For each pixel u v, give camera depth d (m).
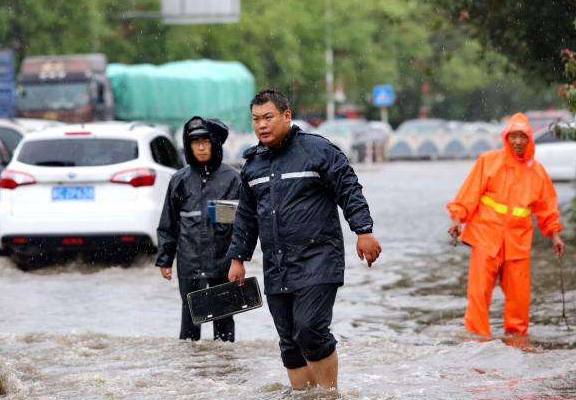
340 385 17.38
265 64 137.75
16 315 26.67
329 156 16.00
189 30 124.00
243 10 133.62
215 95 99.25
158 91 93.25
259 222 16.27
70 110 85.62
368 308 27.44
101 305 28.19
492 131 132.12
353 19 146.75
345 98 158.75
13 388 17.73
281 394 16.53
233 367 19.50
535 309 26.69
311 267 15.97
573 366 18.48
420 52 151.88
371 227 15.81
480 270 23.12
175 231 22.44
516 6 44.94
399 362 19.61
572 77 34.66
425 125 126.19
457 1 45.88
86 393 17.38
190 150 22.23
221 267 22.12
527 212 23.19
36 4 102.69
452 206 23.34
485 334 23.11
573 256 36.47
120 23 119.62
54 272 33.91
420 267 35.25
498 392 16.50
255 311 27.06
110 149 34.31
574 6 43.41
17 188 34.03
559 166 62.25
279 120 16.05
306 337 15.96
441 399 16.05
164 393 17.25
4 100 80.38
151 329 24.73
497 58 50.56
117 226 33.62
